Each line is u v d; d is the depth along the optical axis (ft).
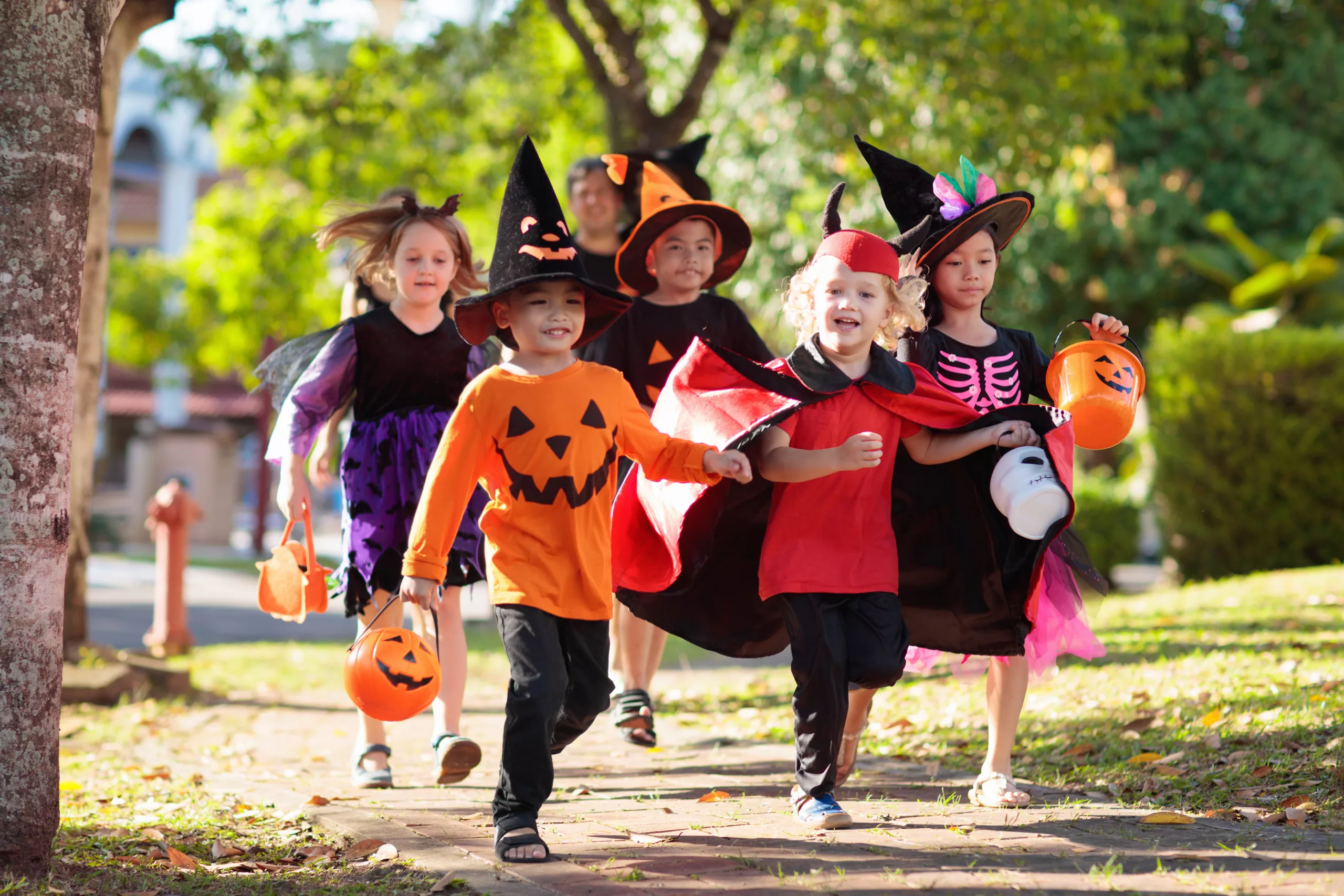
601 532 11.78
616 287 21.80
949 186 13.17
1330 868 9.85
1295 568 38.11
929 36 35.53
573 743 18.28
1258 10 75.51
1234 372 38.50
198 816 13.76
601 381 11.93
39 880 10.40
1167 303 73.36
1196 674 18.69
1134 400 13.01
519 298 11.80
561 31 46.14
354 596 15.57
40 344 10.45
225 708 24.67
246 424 109.09
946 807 12.69
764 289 43.06
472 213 57.72
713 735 18.52
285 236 63.21
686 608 13.15
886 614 11.98
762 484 12.62
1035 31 35.58
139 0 26.37
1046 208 62.69
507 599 11.47
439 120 44.98
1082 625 13.21
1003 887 9.58
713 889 9.86
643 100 35.47
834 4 36.17
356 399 16.07
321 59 42.50
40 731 10.58
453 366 15.97
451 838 12.05
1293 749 13.85
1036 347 14.03
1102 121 39.45
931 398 12.33
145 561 76.89
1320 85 74.13
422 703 11.93
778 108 41.91
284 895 10.33
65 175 10.53
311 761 18.17
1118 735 15.67
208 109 40.91
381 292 18.08
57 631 10.73
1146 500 50.98
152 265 91.30
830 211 12.77
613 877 10.33
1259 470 38.24
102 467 32.09
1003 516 12.42
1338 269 64.18
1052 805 12.64
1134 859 10.38
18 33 10.33
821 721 11.69
